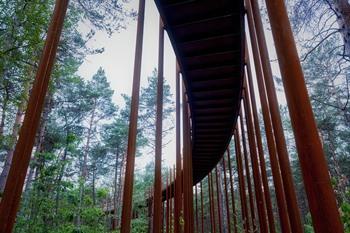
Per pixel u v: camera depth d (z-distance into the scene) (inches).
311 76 529.0
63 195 315.6
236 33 248.2
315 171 65.4
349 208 189.2
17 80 233.8
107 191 470.3
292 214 132.1
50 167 280.5
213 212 650.2
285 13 83.4
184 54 279.3
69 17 322.0
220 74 309.3
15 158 86.9
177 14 233.1
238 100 354.0
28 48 218.8
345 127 736.3
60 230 290.8
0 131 291.4
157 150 189.6
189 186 325.7
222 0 219.1
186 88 331.6
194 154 594.6
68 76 437.1
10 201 81.6
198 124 437.7
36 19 210.5
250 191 378.0
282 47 79.6
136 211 697.6
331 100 587.2
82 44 398.0
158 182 180.7
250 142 299.7
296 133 71.3
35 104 95.7
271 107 152.0
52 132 561.9
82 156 1076.5
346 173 737.6
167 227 623.8
